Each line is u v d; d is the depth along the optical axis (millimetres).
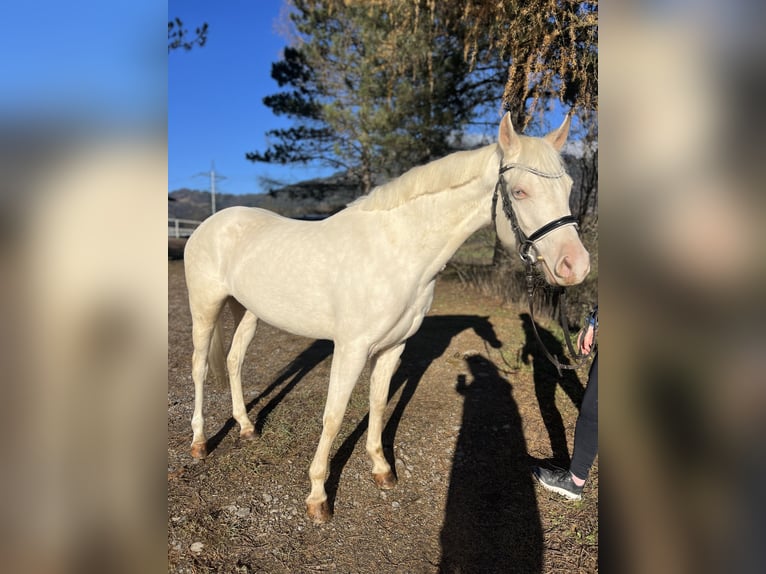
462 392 3518
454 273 8883
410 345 4672
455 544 1986
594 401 2096
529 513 2170
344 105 10852
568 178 1799
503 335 4895
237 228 2645
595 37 3721
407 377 3846
